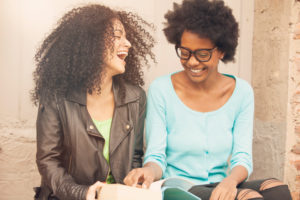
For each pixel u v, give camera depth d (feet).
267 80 7.77
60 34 5.95
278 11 7.43
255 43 8.08
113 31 5.72
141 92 6.27
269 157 7.72
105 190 4.78
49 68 5.80
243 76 8.19
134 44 6.56
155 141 5.97
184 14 5.56
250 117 6.20
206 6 5.50
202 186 5.46
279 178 7.51
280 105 7.46
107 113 5.93
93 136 5.66
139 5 7.47
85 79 5.69
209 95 6.09
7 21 6.75
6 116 6.84
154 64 7.64
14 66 6.82
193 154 5.99
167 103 6.15
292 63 7.29
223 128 6.05
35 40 6.89
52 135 5.58
